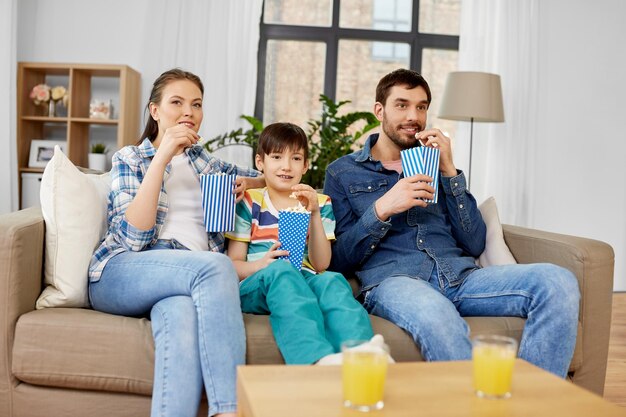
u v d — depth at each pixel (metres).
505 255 1.99
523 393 1.01
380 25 4.62
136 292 1.55
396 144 2.03
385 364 0.95
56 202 1.61
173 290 1.51
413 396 0.99
